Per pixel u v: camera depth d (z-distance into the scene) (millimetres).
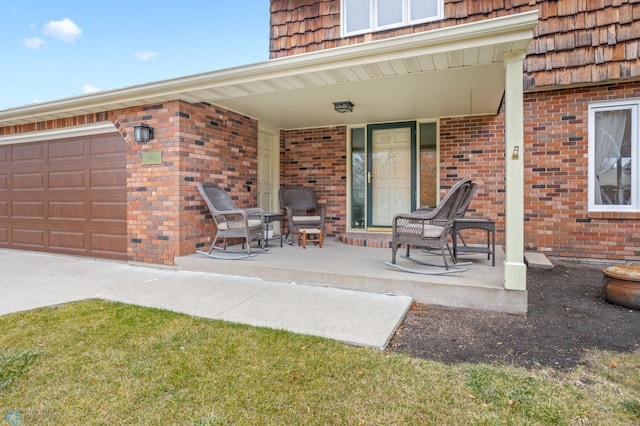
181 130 4789
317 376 2061
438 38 3135
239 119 5977
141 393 1899
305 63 3715
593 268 4902
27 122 5969
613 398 1855
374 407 1783
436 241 3834
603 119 5262
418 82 4371
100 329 2736
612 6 4949
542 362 2266
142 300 3467
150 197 4957
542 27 5266
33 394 1896
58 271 4789
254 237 5148
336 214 6977
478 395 1879
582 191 5289
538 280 4297
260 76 4031
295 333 2625
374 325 2777
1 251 6508
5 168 6699
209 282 4113
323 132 7066
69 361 2240
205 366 2172
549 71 5238
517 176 3135
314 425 1655
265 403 1812
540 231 5504
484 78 4203
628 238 5074
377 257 4797
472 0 5391
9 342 2510
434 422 1673
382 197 6793
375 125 6746
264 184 6941
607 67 4977
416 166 6484
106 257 5543
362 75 3871
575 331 2770
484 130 5953
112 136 5461
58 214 6059
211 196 5145
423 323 2953
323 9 6281
